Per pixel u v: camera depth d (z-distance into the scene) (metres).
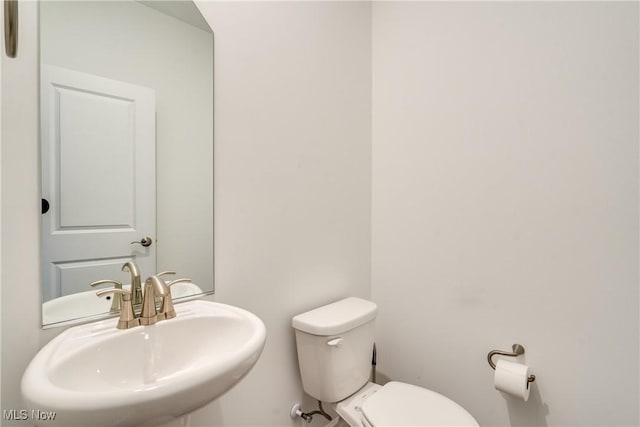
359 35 1.53
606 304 0.97
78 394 0.45
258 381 1.11
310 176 1.30
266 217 1.13
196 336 0.80
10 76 0.65
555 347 1.07
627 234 0.94
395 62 1.51
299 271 1.25
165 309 0.77
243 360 0.60
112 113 0.80
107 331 0.71
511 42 1.15
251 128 1.08
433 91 1.37
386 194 1.56
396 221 1.52
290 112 1.21
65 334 0.68
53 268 0.71
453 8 1.30
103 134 0.79
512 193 1.15
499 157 1.18
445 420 0.97
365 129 1.58
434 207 1.37
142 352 0.72
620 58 0.94
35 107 0.68
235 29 1.03
